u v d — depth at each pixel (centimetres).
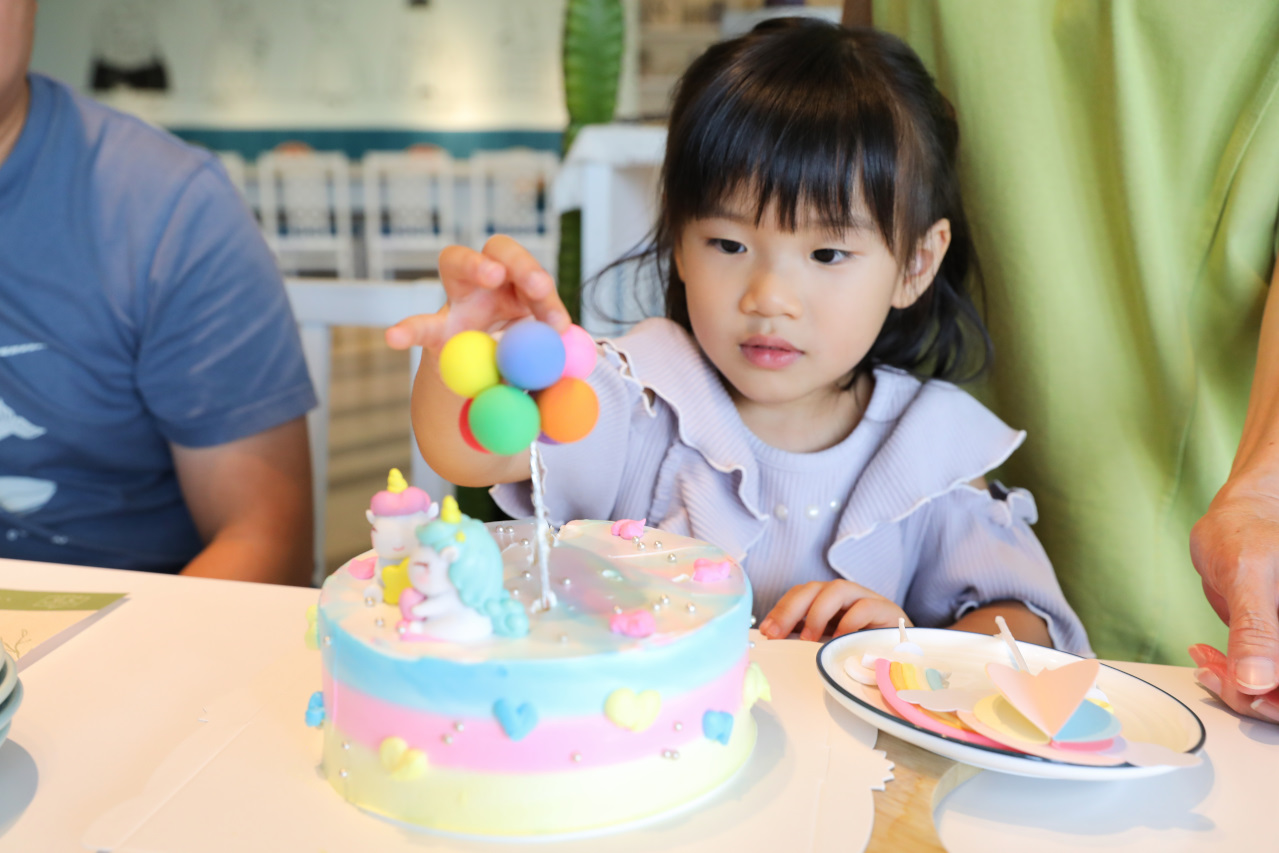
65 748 58
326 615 55
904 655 69
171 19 760
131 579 82
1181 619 110
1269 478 73
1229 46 97
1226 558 67
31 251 109
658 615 55
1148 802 55
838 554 98
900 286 101
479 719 50
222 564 111
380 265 732
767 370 93
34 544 117
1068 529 115
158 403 116
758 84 91
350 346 611
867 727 62
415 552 53
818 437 107
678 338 106
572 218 159
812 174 87
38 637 70
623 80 733
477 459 77
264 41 763
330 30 761
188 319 115
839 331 92
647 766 52
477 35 758
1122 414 111
